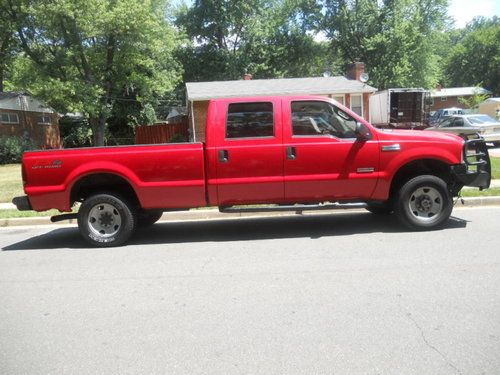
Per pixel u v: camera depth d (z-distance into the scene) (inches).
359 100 1085.1
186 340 141.7
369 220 311.6
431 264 205.9
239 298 175.2
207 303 171.8
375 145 263.3
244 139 263.3
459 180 268.8
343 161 263.6
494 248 227.1
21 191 525.0
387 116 1076.5
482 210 328.8
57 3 981.2
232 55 1772.9
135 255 250.8
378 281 186.7
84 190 288.2
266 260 226.4
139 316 162.4
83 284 202.4
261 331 145.4
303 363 124.6
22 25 1122.0
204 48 1839.3
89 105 1075.3
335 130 268.8
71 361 131.6
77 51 1083.3
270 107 264.1
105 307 172.7
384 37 1631.4
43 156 268.8
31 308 175.3
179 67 1579.7
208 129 263.9
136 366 127.3
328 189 266.7
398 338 136.4
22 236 322.7
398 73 1617.9
